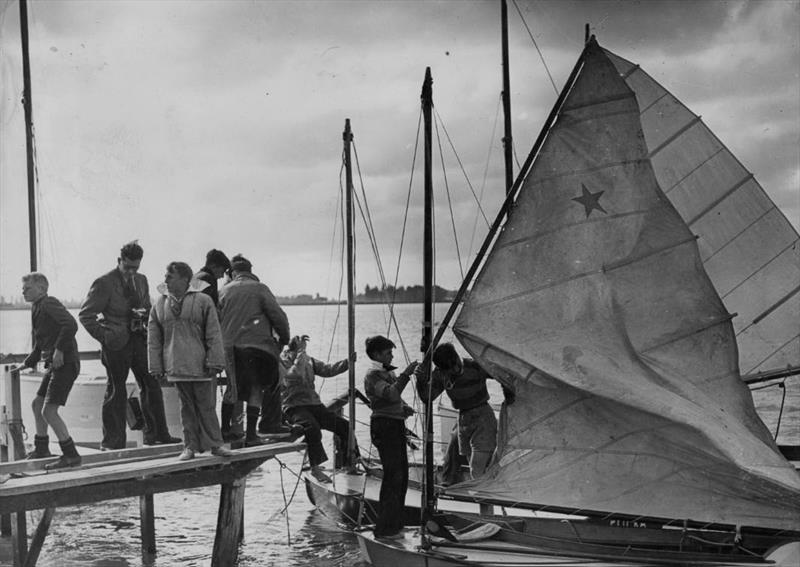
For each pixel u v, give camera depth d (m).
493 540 10.50
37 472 10.59
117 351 12.37
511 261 10.84
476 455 12.47
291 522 15.26
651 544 10.42
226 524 11.20
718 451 9.70
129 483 10.38
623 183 10.91
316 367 15.29
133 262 12.48
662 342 10.68
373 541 10.53
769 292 14.59
